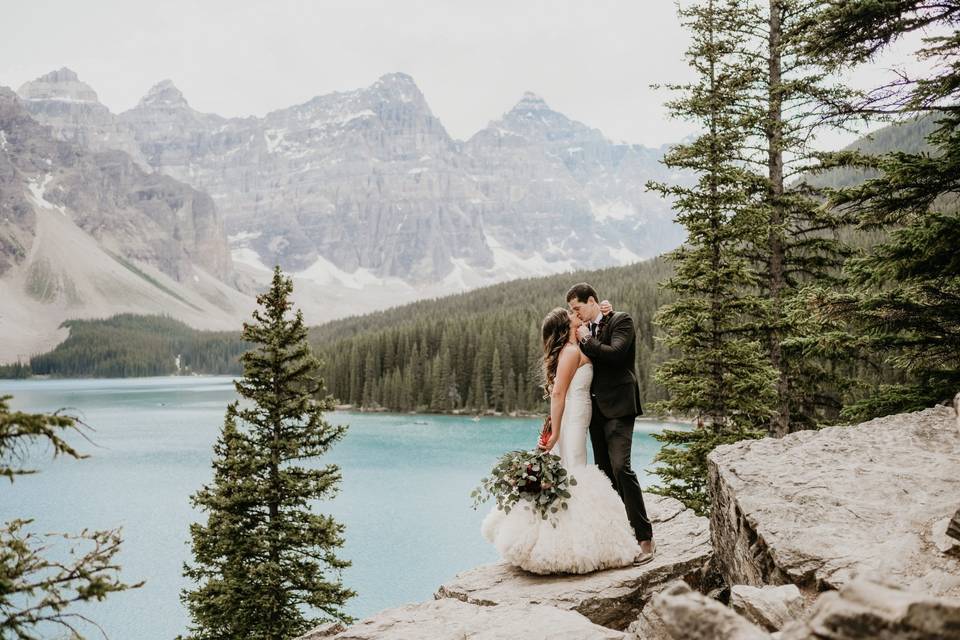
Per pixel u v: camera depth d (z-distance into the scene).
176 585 34.09
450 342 131.38
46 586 4.12
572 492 6.28
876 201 10.69
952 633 2.33
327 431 18.19
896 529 4.87
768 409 16.22
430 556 39.62
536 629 4.71
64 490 58.56
